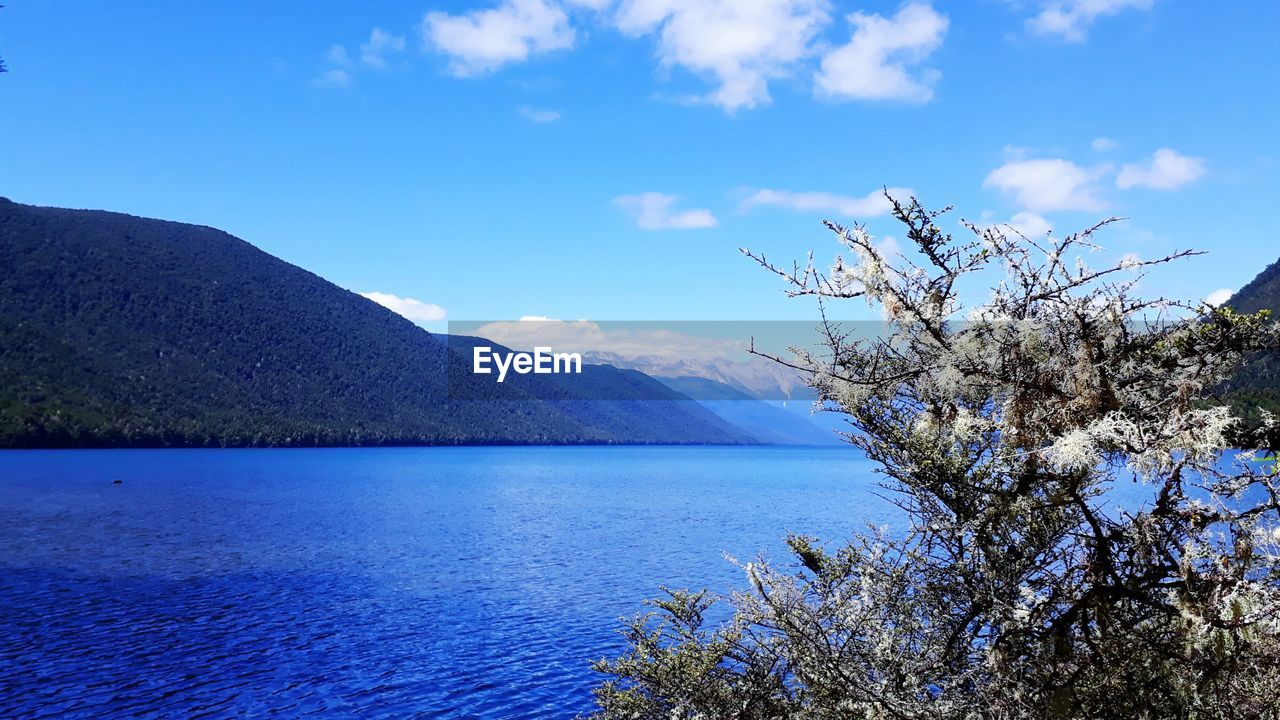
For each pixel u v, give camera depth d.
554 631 34.47
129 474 141.75
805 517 83.94
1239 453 2.51
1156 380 2.72
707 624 22.33
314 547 62.31
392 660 29.86
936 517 3.24
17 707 24.17
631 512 91.88
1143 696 2.69
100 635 33.44
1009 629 2.96
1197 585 2.48
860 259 2.97
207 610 39.09
